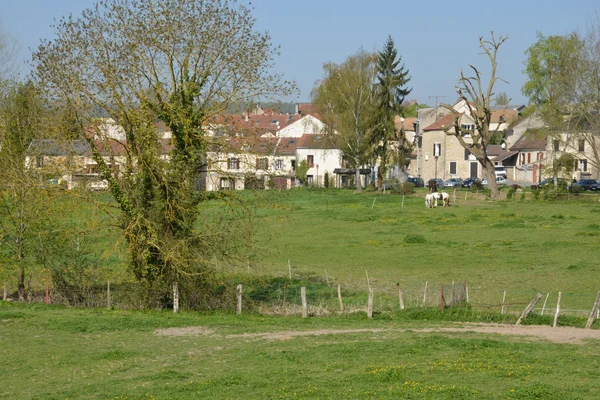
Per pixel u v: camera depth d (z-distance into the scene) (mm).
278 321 24891
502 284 32688
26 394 15773
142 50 27578
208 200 29031
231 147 28531
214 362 18188
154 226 27875
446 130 84562
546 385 14086
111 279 30766
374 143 97000
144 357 19297
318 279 35969
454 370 15758
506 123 132375
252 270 35500
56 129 26844
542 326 23016
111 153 27906
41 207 29531
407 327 22891
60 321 24781
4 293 31609
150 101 27938
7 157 30547
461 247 45375
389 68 97938
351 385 14750
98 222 28281
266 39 28672
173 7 27891
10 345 21328
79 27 26938
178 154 28250
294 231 56469
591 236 47969
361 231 55625
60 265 31203
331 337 20984
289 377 15789
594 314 23141
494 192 81250
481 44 81625
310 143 115312
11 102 31516
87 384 16375
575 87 75812
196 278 28688
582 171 103750
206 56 28344
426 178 120625
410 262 40688
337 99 98250
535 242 45844
